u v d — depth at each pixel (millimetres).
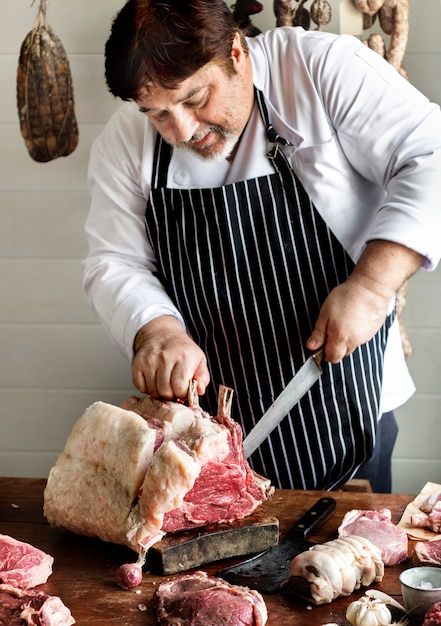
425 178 2127
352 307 2074
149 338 2146
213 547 1816
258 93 2244
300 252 2314
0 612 1586
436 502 1981
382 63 2230
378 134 2186
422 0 3049
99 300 2365
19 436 3428
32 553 1765
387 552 1790
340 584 1652
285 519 1991
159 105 1963
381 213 2164
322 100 2221
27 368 3381
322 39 2227
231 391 1931
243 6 2918
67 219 3256
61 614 1595
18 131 3188
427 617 1519
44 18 3082
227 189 2279
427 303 3256
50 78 3045
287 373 2383
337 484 2447
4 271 3307
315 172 2262
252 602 1586
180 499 1735
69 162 3203
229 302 2361
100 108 3152
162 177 2344
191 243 2348
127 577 1708
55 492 1932
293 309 2346
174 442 1836
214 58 1941
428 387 3322
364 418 2395
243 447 2049
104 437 1873
